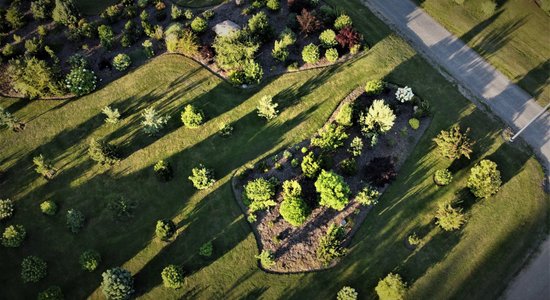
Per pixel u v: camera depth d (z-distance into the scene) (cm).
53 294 3581
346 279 3847
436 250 4019
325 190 3922
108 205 4128
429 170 4462
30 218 4084
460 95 5075
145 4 5581
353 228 4094
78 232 4009
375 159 4353
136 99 4844
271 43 5262
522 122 4931
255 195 4019
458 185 4388
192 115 4519
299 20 5159
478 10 5997
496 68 5381
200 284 3791
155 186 4281
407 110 4838
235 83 4872
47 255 3900
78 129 4641
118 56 4972
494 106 5031
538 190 4444
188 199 4206
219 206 4166
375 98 4875
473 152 4622
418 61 5338
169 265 3809
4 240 3853
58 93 4791
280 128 4666
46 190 4247
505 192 4388
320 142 4391
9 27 5431
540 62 5497
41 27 5319
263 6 5634
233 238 4003
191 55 5188
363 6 5894
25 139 4569
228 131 4553
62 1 5253
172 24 5334
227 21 5322
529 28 5838
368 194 4138
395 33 5616
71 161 4422
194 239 3994
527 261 4038
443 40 5622
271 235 4019
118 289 3534
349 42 5128
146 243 3972
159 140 4562
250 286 3791
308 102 4850
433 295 3816
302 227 4069
